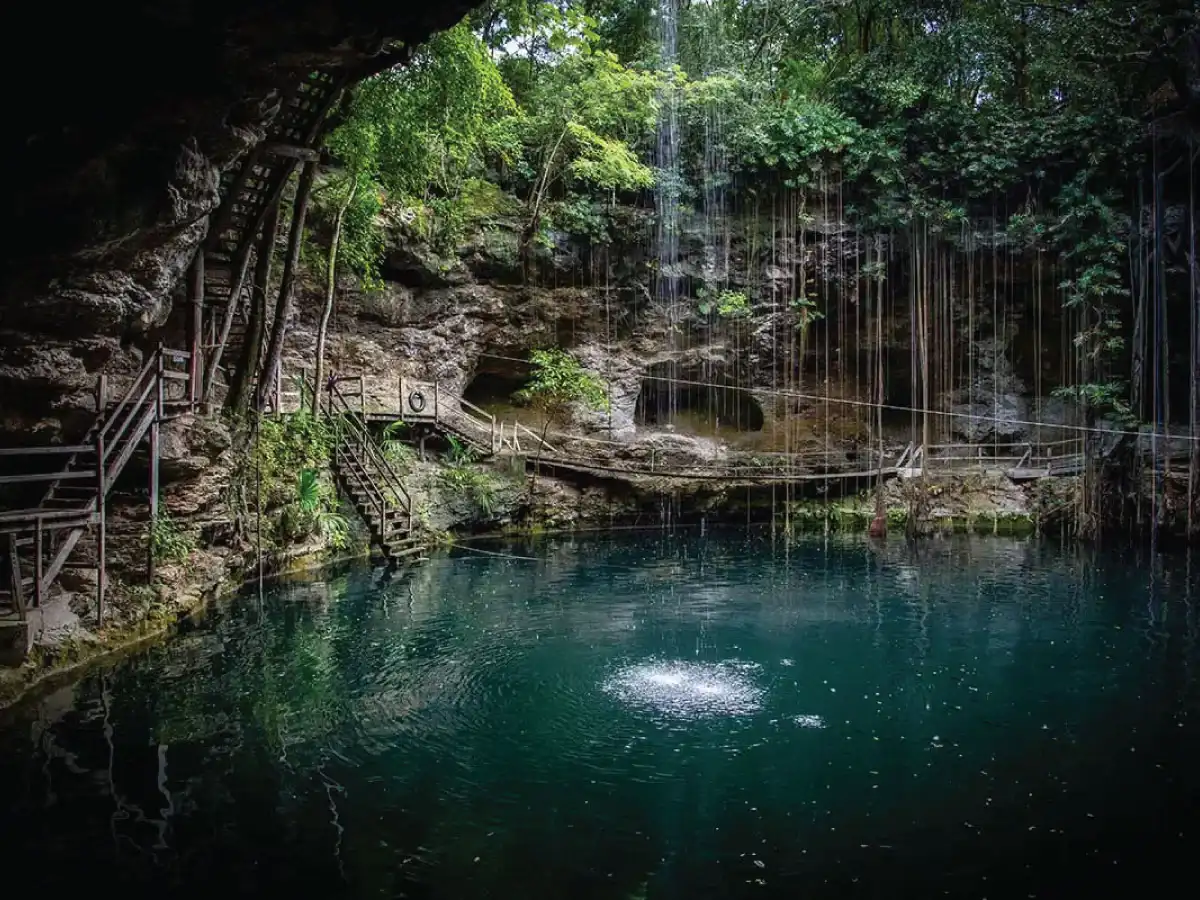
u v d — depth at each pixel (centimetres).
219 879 461
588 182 2019
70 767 608
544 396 2075
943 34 1984
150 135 609
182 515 1023
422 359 1892
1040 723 730
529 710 758
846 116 2078
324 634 1010
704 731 711
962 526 1950
